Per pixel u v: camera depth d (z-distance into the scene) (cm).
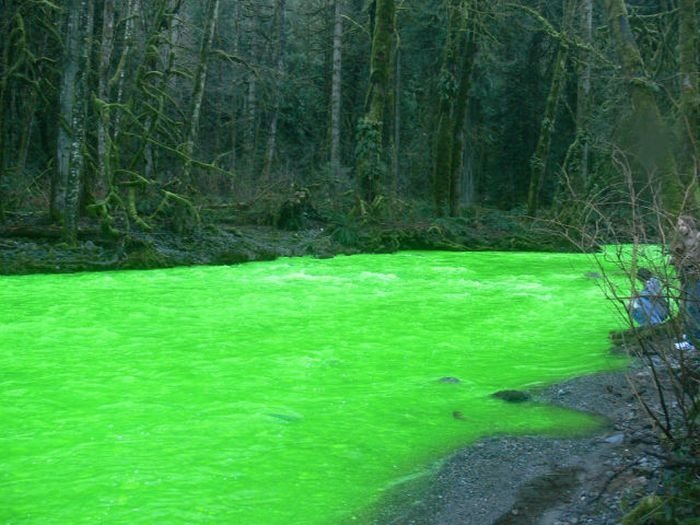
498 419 578
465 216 2728
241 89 3831
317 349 805
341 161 4059
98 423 561
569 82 3884
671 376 441
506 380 689
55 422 563
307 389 655
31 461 487
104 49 2080
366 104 2278
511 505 433
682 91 1312
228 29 4300
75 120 1562
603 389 639
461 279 1396
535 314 1025
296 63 4388
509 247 2147
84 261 1467
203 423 562
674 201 1166
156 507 421
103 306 1052
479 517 419
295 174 3547
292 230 2244
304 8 4547
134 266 1488
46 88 2067
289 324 940
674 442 428
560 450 514
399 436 541
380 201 2205
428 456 505
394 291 1230
